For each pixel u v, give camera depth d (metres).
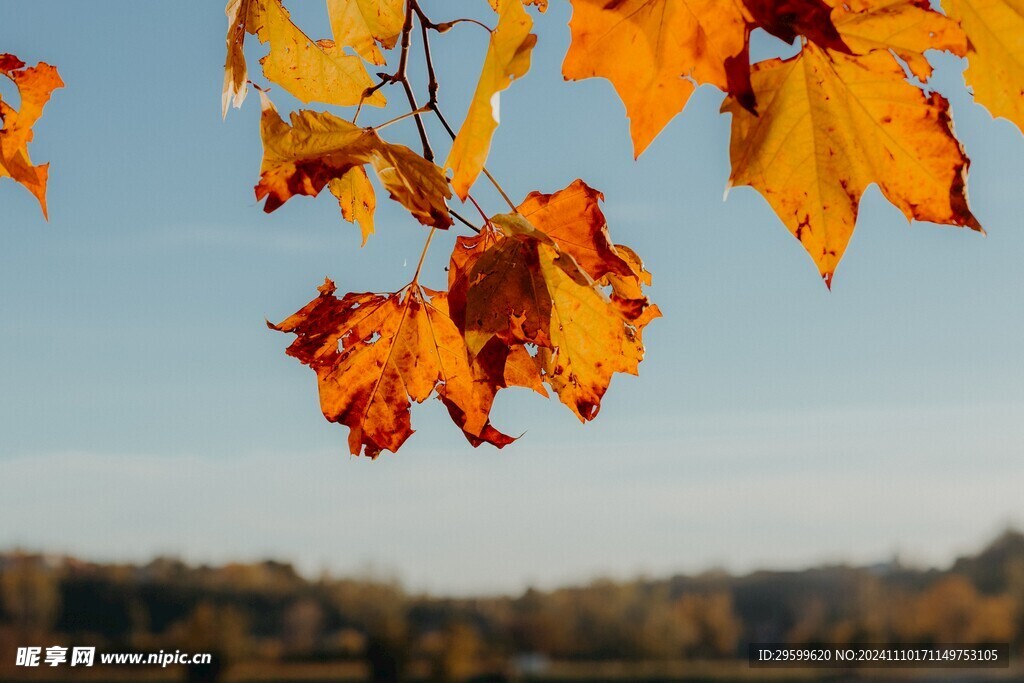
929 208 0.94
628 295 1.11
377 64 1.20
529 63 0.92
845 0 0.92
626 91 0.91
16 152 1.25
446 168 0.95
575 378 1.10
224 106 1.10
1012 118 0.93
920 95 0.93
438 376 1.14
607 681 34.78
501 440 1.12
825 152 0.95
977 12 0.92
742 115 0.95
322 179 0.93
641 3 0.90
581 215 1.10
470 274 1.07
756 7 0.89
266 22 1.19
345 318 1.15
